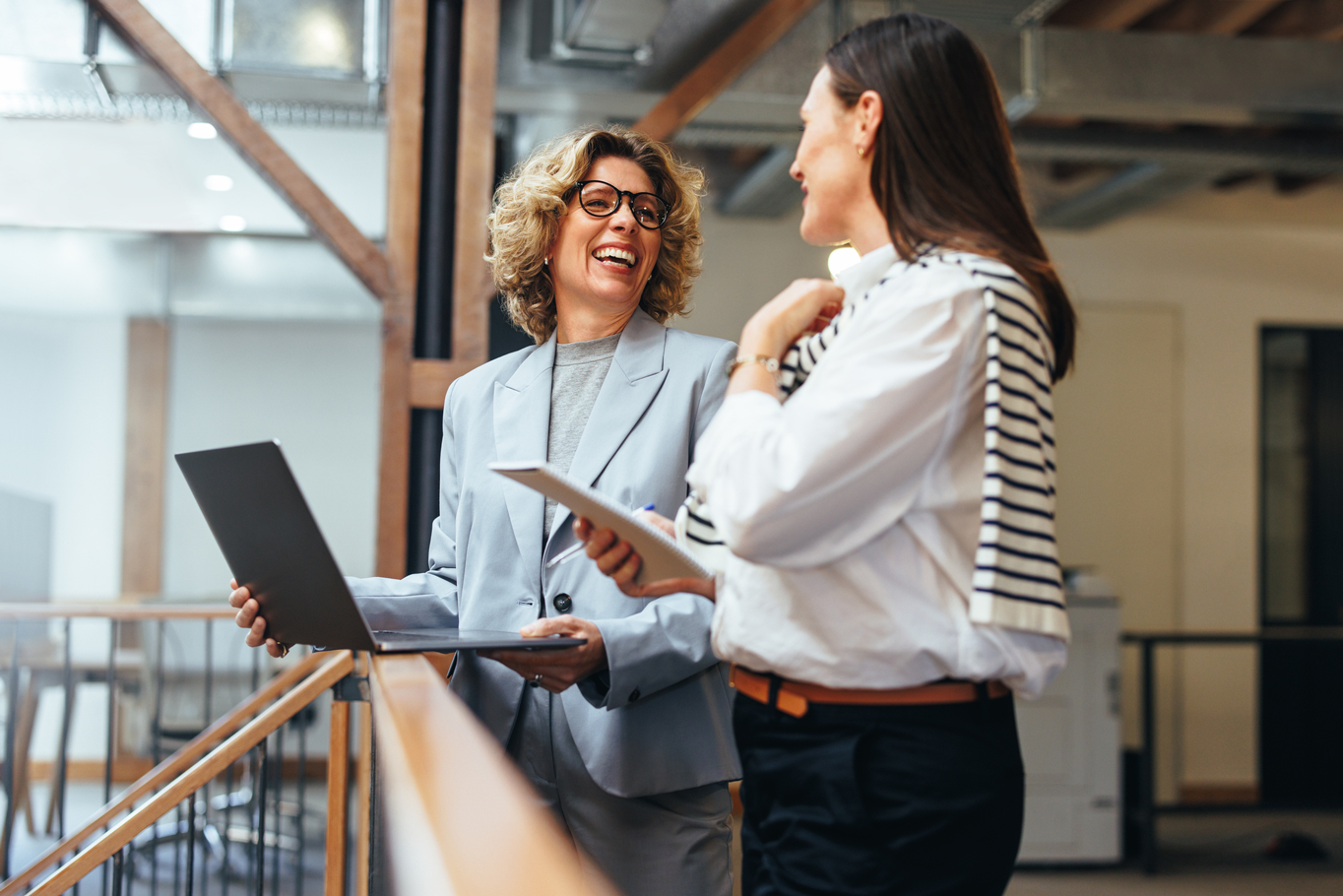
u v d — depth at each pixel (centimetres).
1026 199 102
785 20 359
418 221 343
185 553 661
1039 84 426
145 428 657
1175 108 436
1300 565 684
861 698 95
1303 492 688
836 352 91
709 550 108
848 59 104
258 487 123
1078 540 660
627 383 161
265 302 613
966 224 96
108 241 584
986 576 88
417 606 165
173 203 551
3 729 533
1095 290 675
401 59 335
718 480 94
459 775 68
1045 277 97
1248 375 681
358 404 686
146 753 603
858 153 104
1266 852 525
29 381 652
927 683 94
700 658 143
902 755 93
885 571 92
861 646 93
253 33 374
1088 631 489
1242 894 455
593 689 141
